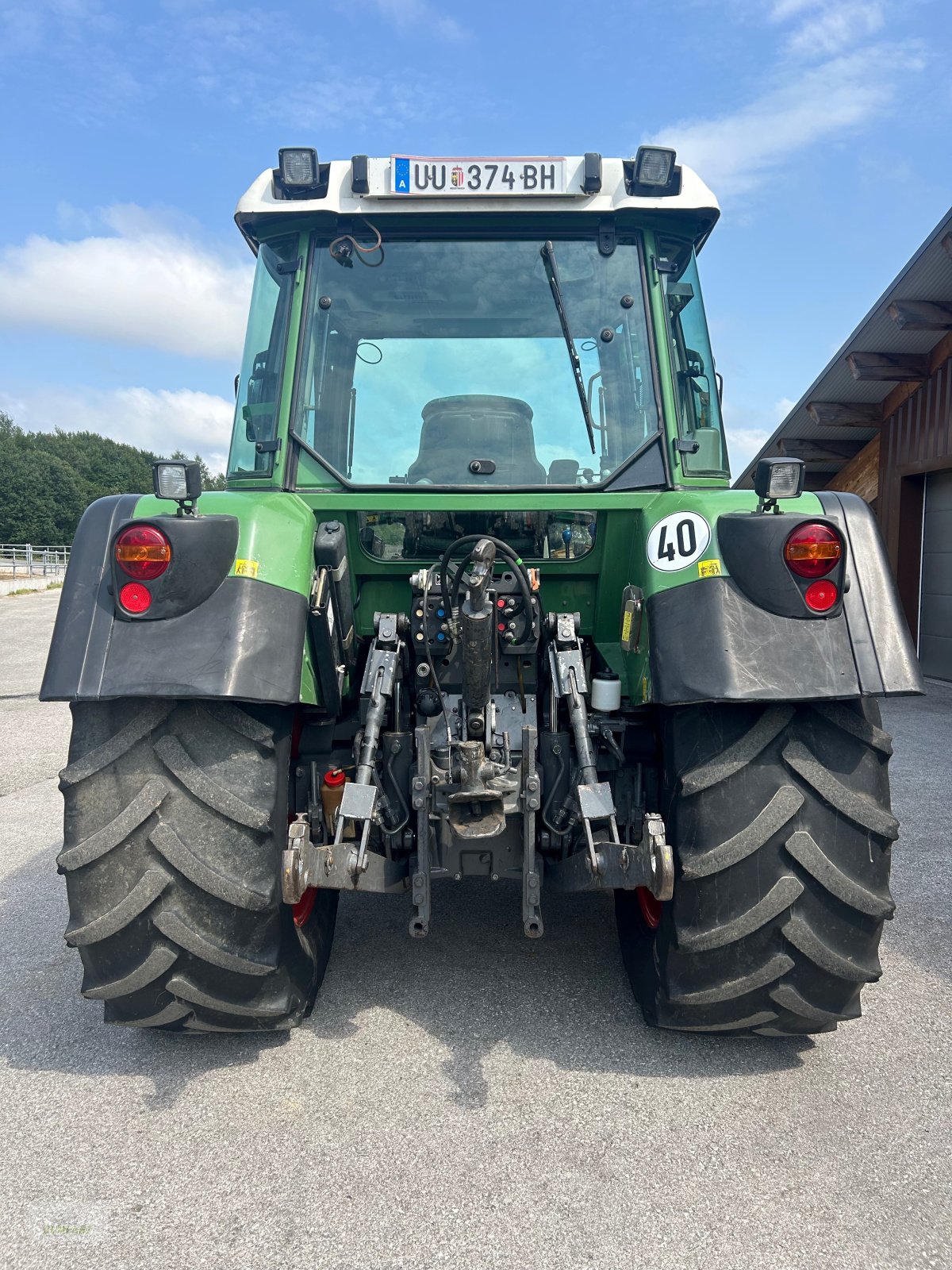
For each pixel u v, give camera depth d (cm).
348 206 288
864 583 227
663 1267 175
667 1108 227
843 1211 191
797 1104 229
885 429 1104
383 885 239
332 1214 190
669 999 232
